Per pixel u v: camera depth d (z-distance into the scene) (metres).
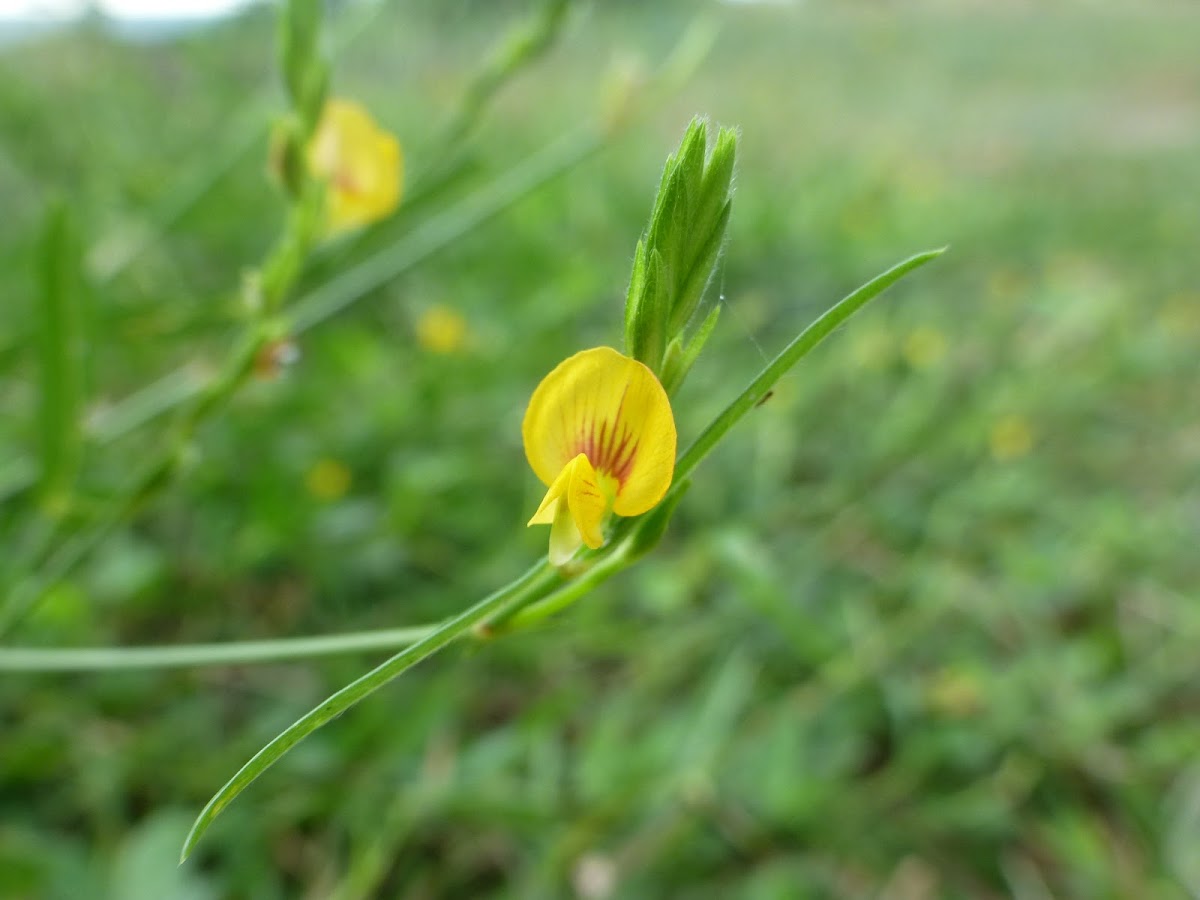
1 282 0.25
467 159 0.16
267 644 0.10
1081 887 0.17
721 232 0.06
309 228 0.11
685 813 0.16
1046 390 0.30
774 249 0.38
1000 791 0.18
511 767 0.17
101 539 0.11
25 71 0.42
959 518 0.24
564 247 0.35
